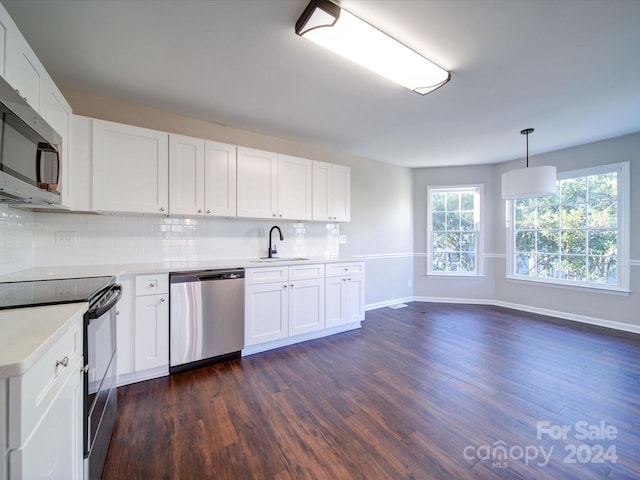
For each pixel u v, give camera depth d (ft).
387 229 15.01
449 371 7.69
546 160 13.17
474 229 15.48
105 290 4.75
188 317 7.52
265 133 10.63
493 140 11.43
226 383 7.01
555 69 6.56
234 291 8.27
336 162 12.89
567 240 12.65
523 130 10.37
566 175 12.49
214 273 7.90
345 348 9.32
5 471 2.12
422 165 15.55
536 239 13.70
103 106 7.88
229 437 5.10
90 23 5.12
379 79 6.96
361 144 11.97
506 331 10.98
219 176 8.71
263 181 9.62
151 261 8.49
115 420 5.51
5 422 2.12
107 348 4.72
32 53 4.56
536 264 13.69
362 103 8.21
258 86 7.30
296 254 11.68
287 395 6.49
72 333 3.28
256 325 8.74
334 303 10.58
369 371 7.70
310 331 9.94
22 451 2.19
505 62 6.28
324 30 5.18
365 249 14.14
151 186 7.63
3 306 3.42
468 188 15.48
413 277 16.19
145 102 8.16
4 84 3.34
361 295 11.37
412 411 5.91
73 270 6.61
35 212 6.98
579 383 7.02
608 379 7.22
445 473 4.34
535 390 6.71
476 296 15.43
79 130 6.75
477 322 12.16
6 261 5.78
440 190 15.89
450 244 15.88
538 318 12.73
